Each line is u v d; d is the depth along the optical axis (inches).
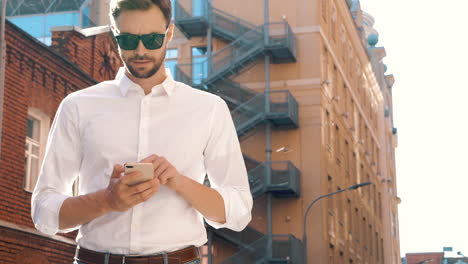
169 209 110.7
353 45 1770.4
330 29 1462.8
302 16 1353.3
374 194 2014.0
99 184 113.0
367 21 2522.1
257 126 1294.3
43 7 838.5
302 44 1343.5
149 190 102.5
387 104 2586.1
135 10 106.0
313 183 1283.2
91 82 676.7
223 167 119.1
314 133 1301.7
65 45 661.9
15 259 536.1
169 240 110.5
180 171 114.1
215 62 1317.7
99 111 114.7
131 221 109.7
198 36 1397.6
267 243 1141.7
